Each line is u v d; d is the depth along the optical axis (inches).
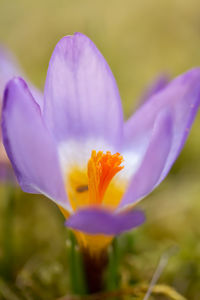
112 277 6.9
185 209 9.1
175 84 6.6
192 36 15.0
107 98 6.7
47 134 6.0
